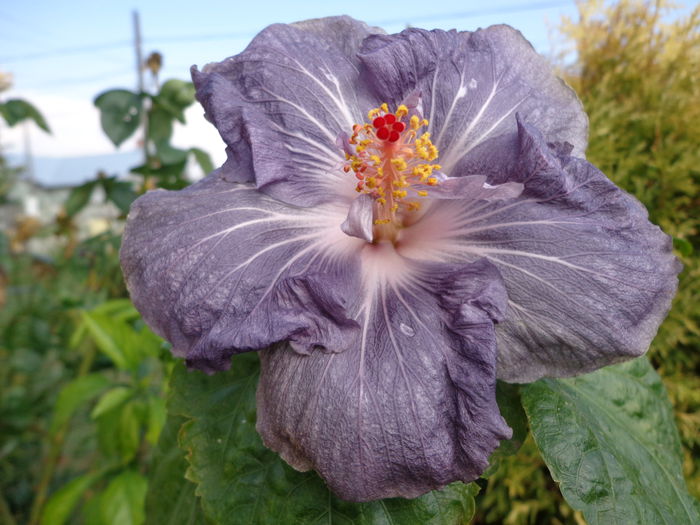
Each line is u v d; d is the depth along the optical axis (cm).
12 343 53
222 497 16
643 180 28
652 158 28
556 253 14
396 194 16
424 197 17
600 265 13
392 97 16
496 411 12
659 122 27
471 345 13
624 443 16
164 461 20
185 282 13
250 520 15
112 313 34
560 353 14
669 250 14
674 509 15
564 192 14
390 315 14
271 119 16
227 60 16
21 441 52
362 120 17
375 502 15
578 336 13
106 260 37
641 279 13
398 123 15
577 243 14
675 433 18
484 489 26
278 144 15
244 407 17
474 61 16
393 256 16
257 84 16
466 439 12
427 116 17
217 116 15
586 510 14
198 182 15
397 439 12
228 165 15
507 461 24
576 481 14
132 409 31
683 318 26
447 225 16
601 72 30
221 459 16
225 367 13
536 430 15
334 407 12
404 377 13
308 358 13
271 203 15
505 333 14
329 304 13
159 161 34
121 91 30
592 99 29
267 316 13
